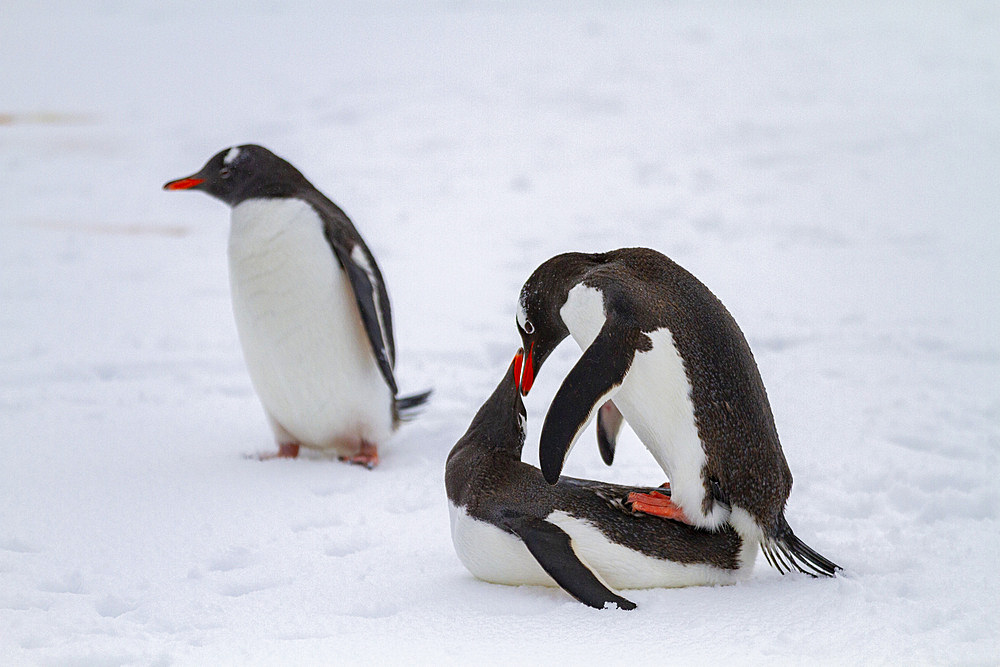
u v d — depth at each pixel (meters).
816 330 13.99
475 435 6.93
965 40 40.81
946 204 22.00
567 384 6.10
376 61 44.25
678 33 45.47
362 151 29.45
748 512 6.38
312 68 43.78
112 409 11.55
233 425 11.09
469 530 6.47
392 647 5.59
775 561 6.54
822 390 11.43
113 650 5.61
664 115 31.72
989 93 32.41
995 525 7.37
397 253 19.69
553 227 21.11
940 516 7.67
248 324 9.76
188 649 5.64
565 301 6.71
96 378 12.90
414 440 10.51
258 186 9.67
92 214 24.92
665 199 23.02
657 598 6.12
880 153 26.53
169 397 12.09
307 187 9.96
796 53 39.81
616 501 6.39
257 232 9.55
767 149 27.39
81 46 53.12
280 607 6.31
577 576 5.99
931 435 9.75
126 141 32.84
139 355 13.90
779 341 13.55
